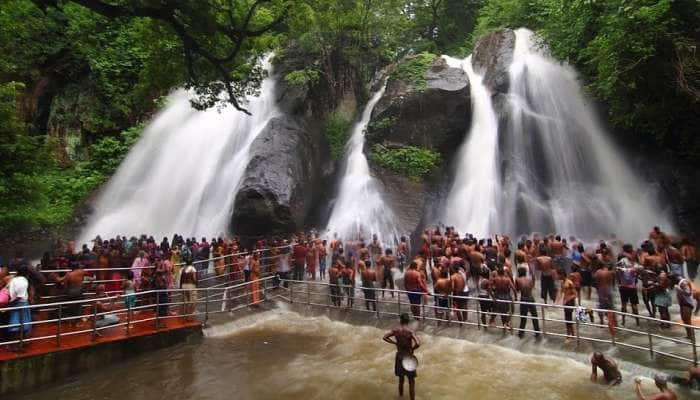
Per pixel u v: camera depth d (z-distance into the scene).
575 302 10.38
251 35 14.78
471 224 21.73
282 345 11.10
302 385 8.73
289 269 15.83
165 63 16.45
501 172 21.95
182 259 15.98
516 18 29.06
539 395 7.95
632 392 7.79
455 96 22.95
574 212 20.83
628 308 12.16
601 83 18.98
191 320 12.10
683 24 17.34
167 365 9.84
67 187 25.78
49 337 9.04
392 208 21.33
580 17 21.27
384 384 8.66
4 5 21.64
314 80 26.42
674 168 21.09
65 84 29.58
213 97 17.70
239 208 19.42
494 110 23.06
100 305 11.03
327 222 22.05
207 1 13.13
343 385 8.67
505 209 21.05
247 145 24.19
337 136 26.11
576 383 8.30
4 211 21.89
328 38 28.27
